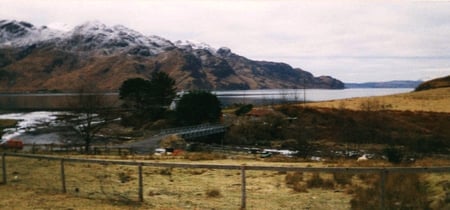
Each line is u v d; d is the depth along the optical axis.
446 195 12.05
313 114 85.75
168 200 13.84
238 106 127.50
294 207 12.63
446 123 78.06
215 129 78.50
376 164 23.66
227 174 20.27
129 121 94.31
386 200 12.15
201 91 97.06
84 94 68.88
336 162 26.56
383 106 100.00
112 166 23.59
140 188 13.76
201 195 14.74
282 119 84.31
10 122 108.38
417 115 84.94
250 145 72.81
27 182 17.88
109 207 12.77
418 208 11.49
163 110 98.38
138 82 107.25
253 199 13.90
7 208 12.81
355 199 12.91
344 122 79.50
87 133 50.31
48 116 127.75
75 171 21.42
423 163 23.45
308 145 65.81
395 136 68.00
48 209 12.65
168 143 56.94
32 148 45.66
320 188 15.77
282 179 18.16
